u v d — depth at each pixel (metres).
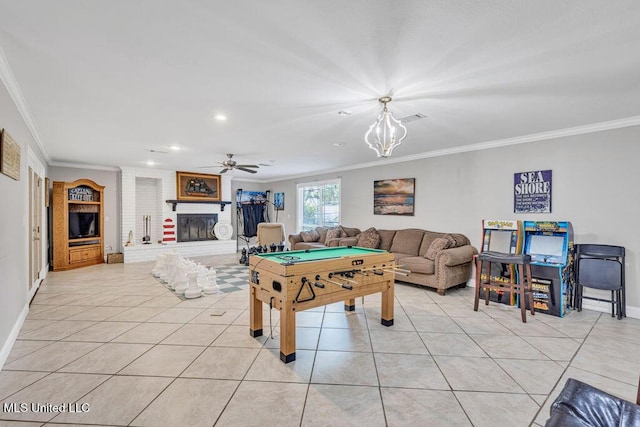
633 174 3.56
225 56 2.18
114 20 1.77
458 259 4.54
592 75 2.45
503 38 1.94
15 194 3.02
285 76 2.49
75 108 3.24
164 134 4.29
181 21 1.78
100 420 1.80
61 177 6.67
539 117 3.51
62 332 3.08
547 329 3.22
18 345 2.78
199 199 8.40
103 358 2.54
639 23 1.78
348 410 1.91
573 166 3.98
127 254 7.14
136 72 2.43
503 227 4.28
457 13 1.70
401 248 5.68
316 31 1.88
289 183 9.20
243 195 9.70
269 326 3.27
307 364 2.47
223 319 3.47
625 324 3.37
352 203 7.16
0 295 2.46
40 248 5.29
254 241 9.74
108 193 7.31
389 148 3.16
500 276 4.16
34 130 4.02
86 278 5.51
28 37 1.94
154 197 8.16
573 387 1.49
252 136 4.40
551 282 3.70
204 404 1.95
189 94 2.86
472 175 5.00
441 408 1.93
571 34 1.89
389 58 2.20
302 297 2.59
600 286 3.63
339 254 3.30
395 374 2.33
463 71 2.39
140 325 3.28
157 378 2.25
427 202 5.65
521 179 4.44
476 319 3.52
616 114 3.40
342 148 5.22
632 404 1.36
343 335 3.05
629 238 3.59
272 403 1.97
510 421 1.82
